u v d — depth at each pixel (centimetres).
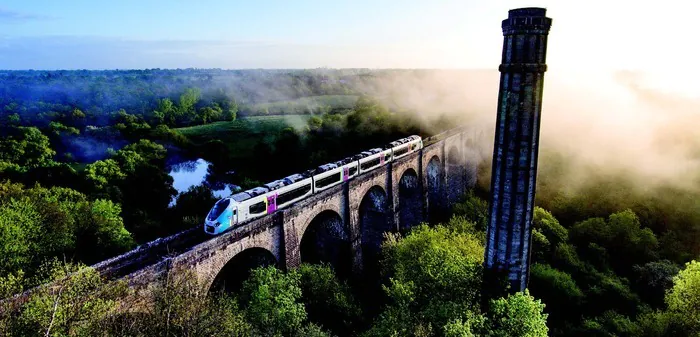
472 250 3247
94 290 2030
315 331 2680
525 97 2378
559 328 3438
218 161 9494
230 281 3606
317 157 8444
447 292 2598
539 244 4412
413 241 3500
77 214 4188
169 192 7012
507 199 2533
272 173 8794
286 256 3356
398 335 2253
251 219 3247
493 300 2330
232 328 2205
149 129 10588
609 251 4741
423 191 5606
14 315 1833
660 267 4147
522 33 2308
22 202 3744
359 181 4244
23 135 8300
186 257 2544
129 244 4300
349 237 4144
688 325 3020
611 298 3856
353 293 3953
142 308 2309
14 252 3225
